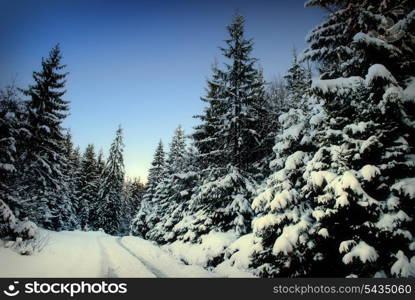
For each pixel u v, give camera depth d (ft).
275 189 33.12
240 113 52.19
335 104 30.35
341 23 33.12
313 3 34.65
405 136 25.41
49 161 77.10
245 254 37.32
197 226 56.95
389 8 29.96
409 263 20.98
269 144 54.70
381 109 24.61
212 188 50.75
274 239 32.45
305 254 29.07
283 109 55.83
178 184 81.87
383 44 25.31
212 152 55.77
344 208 24.95
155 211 109.40
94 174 171.01
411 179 23.03
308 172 29.43
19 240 44.68
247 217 48.42
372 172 23.47
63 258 42.37
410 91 24.17
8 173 52.95
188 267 39.60
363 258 22.18
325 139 29.45
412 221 22.53
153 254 53.42
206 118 62.95
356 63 30.96
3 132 54.24
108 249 58.65
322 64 38.68
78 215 155.12
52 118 77.87
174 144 115.03
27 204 58.08
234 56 56.80
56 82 82.53
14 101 57.47
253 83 55.42
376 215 23.88
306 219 29.78
